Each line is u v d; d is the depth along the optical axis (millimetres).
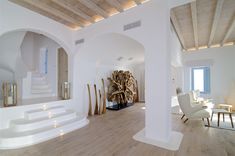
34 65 6207
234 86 5582
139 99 7969
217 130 3221
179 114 4777
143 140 2656
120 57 5910
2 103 3492
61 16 3414
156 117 2674
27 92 4441
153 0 2736
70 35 4273
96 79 5320
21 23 3045
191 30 4738
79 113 4234
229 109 4875
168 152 2215
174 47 4648
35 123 2889
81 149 2332
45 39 5828
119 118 4316
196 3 3092
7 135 2506
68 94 4328
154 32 2709
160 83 2629
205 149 2307
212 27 4203
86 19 3576
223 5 3195
